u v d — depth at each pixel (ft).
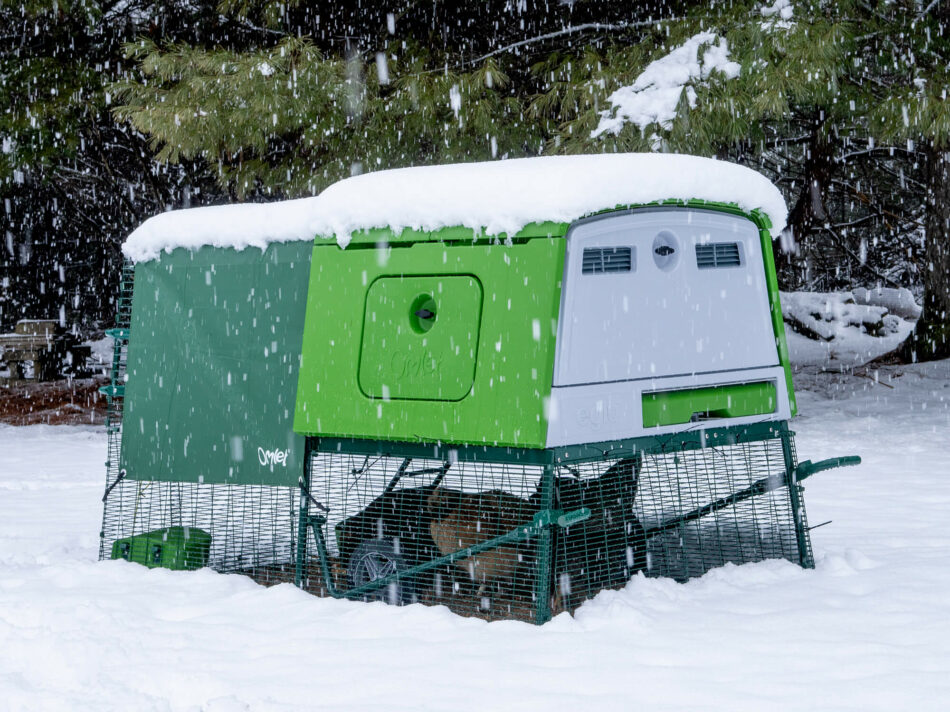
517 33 42.73
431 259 15.92
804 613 14.67
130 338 19.29
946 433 36.58
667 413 16.25
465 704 11.55
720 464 17.76
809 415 42.73
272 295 17.80
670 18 38.65
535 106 37.60
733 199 17.26
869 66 44.91
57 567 18.30
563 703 11.52
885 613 14.60
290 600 16.06
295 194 40.86
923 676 12.10
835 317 69.56
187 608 15.72
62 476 31.94
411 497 16.76
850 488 26.48
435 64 40.91
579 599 16.06
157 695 12.24
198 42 49.85
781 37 33.37
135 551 18.81
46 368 63.05
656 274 16.29
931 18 40.57
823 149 56.18
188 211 19.12
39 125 50.16
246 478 17.79
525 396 14.88
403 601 16.39
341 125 38.75
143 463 18.95
